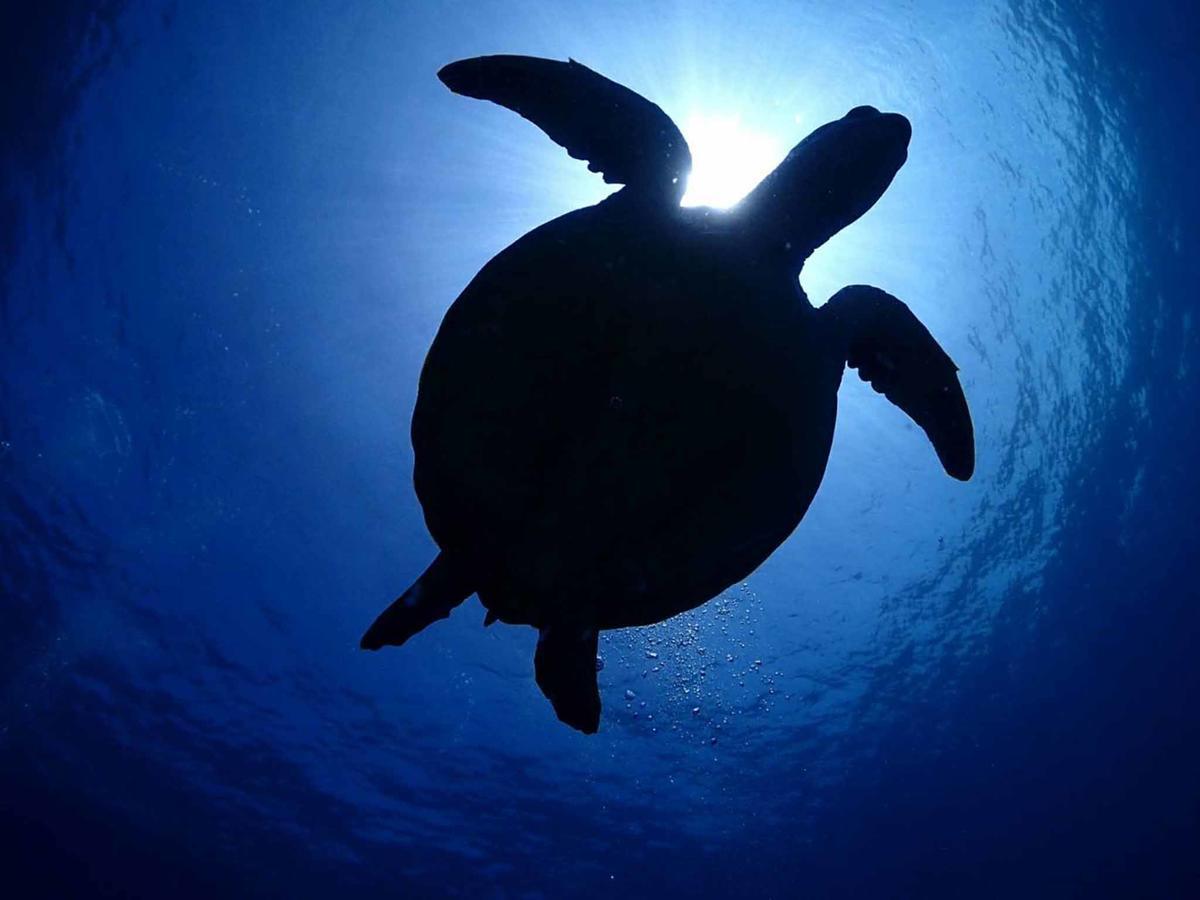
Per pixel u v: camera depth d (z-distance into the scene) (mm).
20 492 10570
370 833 12094
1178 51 9375
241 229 9703
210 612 10688
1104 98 9391
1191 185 9664
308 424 9906
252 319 9797
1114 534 10539
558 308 2033
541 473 1976
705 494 2012
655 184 2434
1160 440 10273
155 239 9789
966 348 9547
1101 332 9820
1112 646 10859
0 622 11336
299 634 10539
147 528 10469
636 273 2094
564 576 2000
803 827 11086
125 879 12055
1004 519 9961
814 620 9672
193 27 9266
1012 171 9312
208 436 10102
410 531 9922
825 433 2176
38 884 12125
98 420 10203
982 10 8844
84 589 11023
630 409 1979
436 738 10836
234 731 11531
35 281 10031
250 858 12250
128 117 9609
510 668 10078
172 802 12125
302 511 10078
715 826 11133
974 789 11055
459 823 11641
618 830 11297
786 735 10461
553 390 1985
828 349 2305
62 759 11953
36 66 9461
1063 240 9508
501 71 2533
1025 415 9828
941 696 10805
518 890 11969
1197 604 10484
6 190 9812
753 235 2336
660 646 9508
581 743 10508
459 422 2002
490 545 2016
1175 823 10797
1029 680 10938
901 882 11086
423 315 9609
